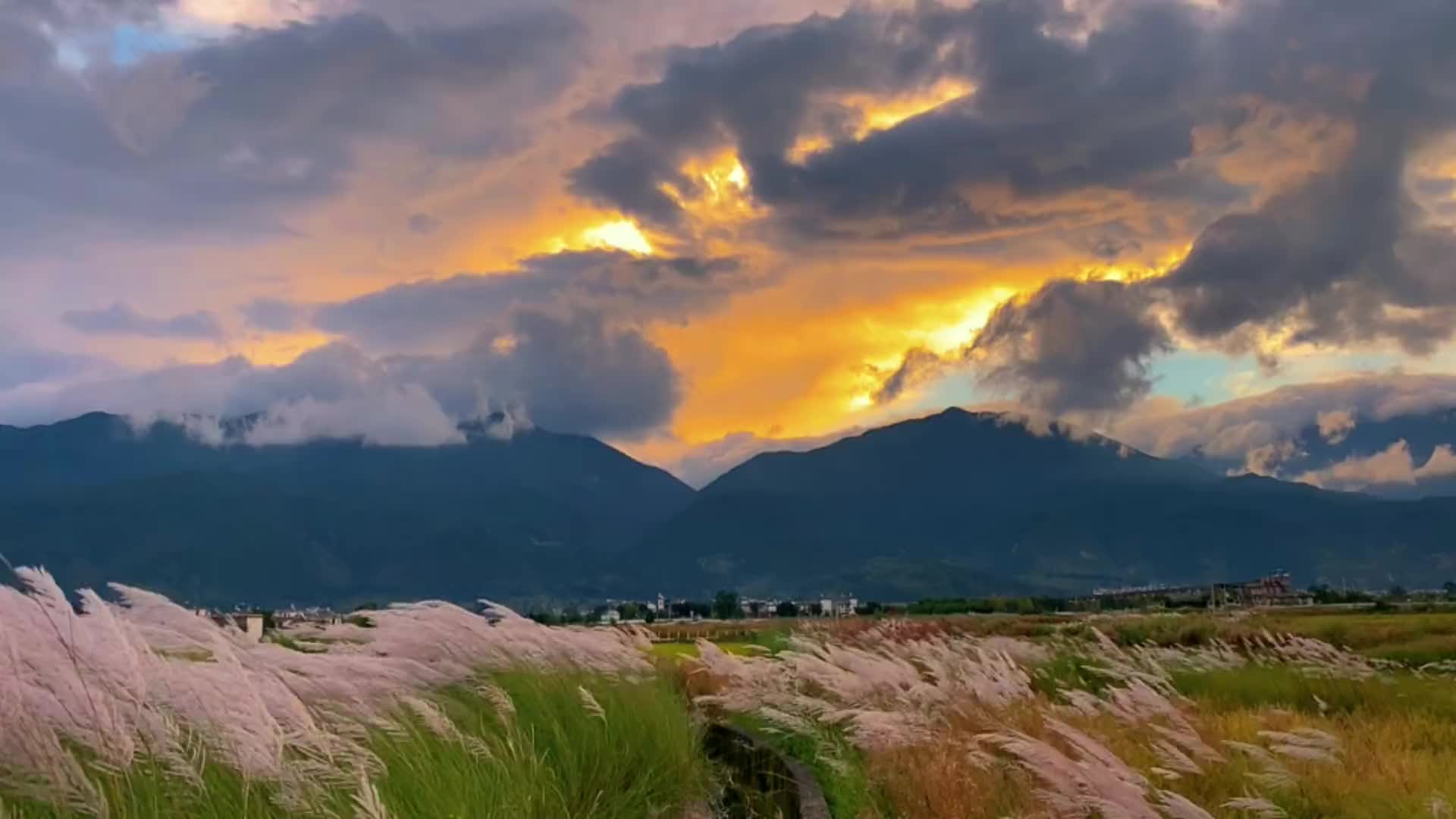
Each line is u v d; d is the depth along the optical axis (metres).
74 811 5.46
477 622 11.28
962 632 25.19
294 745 6.59
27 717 5.36
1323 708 13.68
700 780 11.23
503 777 7.88
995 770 9.16
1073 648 19.42
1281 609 52.88
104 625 5.92
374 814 5.97
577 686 10.73
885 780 9.81
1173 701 14.53
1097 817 7.63
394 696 8.46
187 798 5.88
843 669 14.82
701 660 16.39
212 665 6.56
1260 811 8.37
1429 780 9.06
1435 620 26.42
